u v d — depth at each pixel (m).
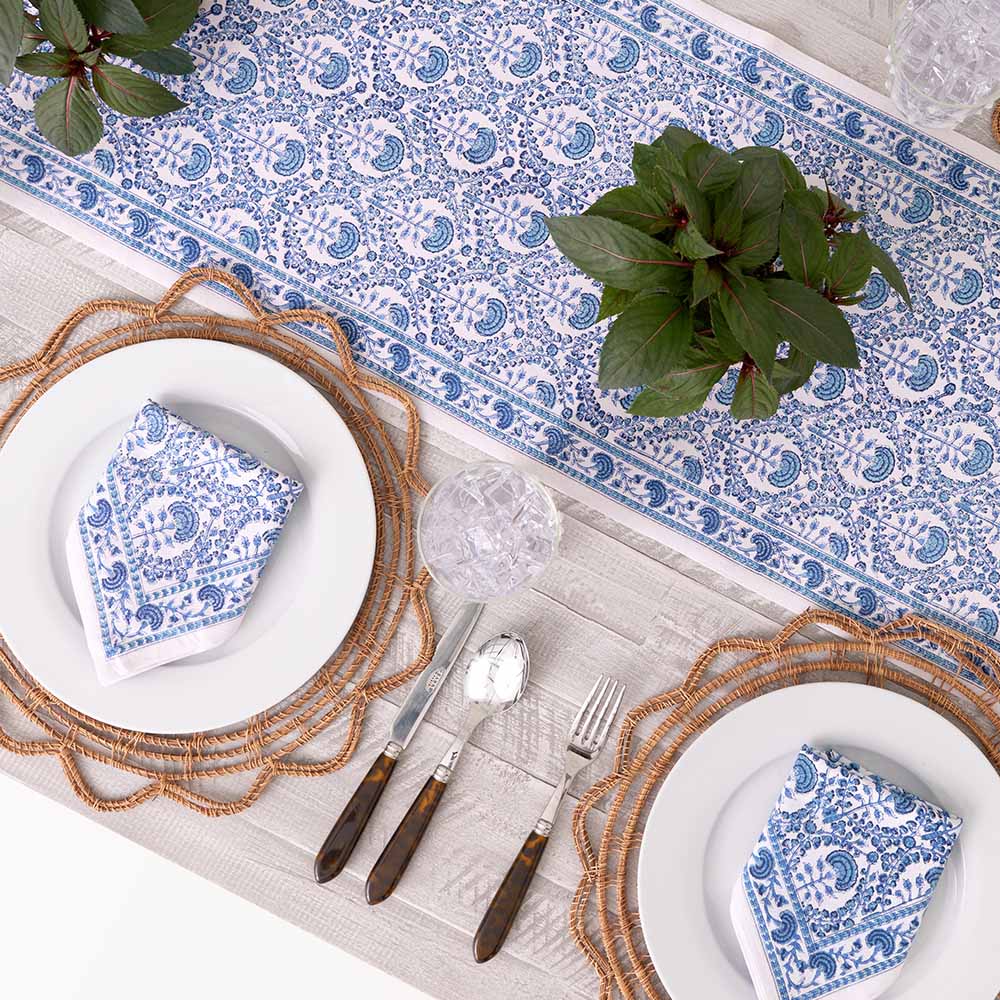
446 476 0.85
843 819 0.77
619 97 0.87
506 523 0.81
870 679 0.84
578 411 0.86
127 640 0.79
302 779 0.85
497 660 0.83
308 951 1.07
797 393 0.86
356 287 0.87
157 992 1.07
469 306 0.87
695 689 0.84
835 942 0.77
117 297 0.87
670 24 0.86
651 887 0.79
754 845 0.80
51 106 0.75
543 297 0.87
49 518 0.82
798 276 0.66
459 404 0.86
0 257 0.87
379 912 0.84
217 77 0.87
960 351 0.85
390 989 1.07
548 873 0.84
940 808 0.77
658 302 0.64
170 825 0.84
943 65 0.79
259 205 0.87
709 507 0.85
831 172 0.86
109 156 0.87
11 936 1.07
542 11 0.87
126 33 0.72
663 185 0.66
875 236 0.86
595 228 0.61
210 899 1.07
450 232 0.87
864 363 0.86
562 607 0.86
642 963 0.82
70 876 1.06
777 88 0.86
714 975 0.79
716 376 0.69
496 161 0.87
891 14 0.86
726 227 0.64
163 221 0.87
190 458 0.79
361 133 0.87
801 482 0.85
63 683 0.81
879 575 0.85
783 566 0.85
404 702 0.84
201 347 0.82
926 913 0.80
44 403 0.81
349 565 0.81
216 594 0.79
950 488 0.85
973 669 0.83
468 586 0.82
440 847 0.84
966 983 0.79
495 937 0.81
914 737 0.80
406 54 0.87
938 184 0.86
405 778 0.85
